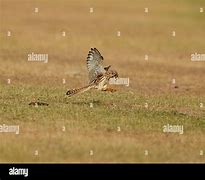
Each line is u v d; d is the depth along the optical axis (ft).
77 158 218.79
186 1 654.94
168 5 639.76
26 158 217.97
